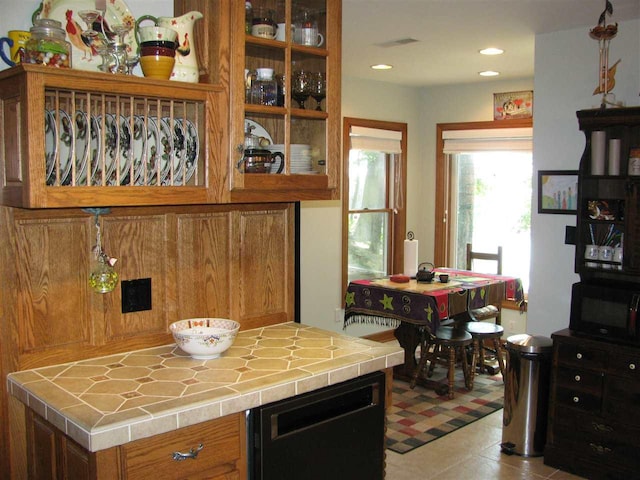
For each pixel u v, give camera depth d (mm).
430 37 3785
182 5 2133
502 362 4766
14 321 1839
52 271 1903
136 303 2096
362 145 5566
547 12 3213
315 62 2281
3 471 1839
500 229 5730
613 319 3049
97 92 1710
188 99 1898
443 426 3805
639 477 2941
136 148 1882
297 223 2586
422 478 3117
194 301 2254
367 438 2068
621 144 3209
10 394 1829
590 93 3520
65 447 1641
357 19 3359
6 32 1821
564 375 3172
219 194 1994
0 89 1701
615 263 3189
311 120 2314
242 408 1720
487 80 5516
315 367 1960
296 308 2615
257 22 2100
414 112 6070
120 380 1813
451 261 6035
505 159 5645
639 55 3320
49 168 1706
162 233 2145
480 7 3119
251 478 1799
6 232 1801
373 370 2080
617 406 2996
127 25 2014
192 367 1948
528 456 3367
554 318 3732
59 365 1936
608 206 3197
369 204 5832
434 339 4215
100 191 1705
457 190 5992
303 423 1885
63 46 1679
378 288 4207
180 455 1633
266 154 2145
